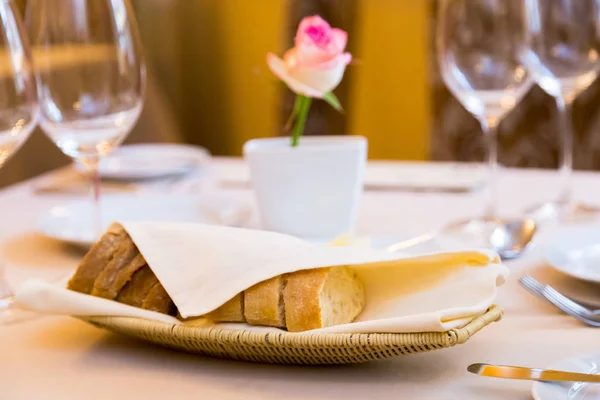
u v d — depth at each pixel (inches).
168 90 119.4
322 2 106.6
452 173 48.5
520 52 38.7
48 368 28.0
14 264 35.9
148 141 75.7
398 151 109.5
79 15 33.4
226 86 120.5
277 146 37.3
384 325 26.2
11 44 31.4
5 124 31.4
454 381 26.7
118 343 29.2
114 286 28.9
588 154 76.4
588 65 40.2
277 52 116.3
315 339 26.3
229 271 27.9
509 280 32.8
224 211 39.0
